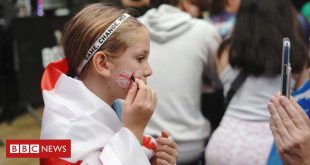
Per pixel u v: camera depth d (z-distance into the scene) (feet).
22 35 15.61
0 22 16.55
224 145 6.93
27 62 15.87
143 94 3.90
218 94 7.94
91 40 4.06
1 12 16.71
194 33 7.33
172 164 4.41
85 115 3.89
